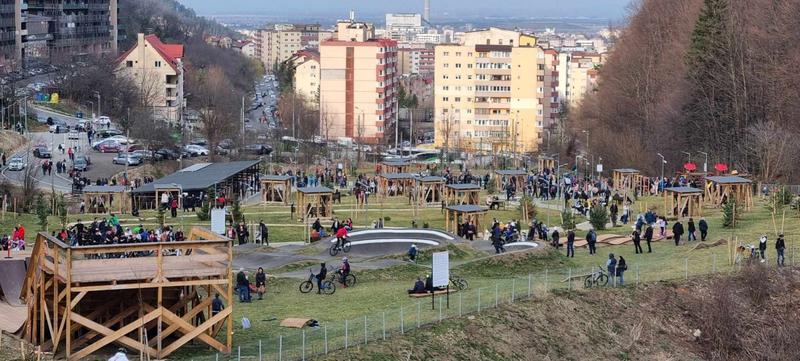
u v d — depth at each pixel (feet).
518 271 409.28
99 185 596.70
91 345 263.29
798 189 643.86
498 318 340.59
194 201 579.07
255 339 299.17
